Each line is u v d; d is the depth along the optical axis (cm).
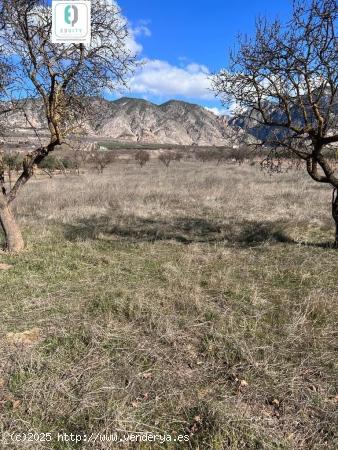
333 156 785
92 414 302
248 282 573
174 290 530
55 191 1569
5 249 731
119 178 2361
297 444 278
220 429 283
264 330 432
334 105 666
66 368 361
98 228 915
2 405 315
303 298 507
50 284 563
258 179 2069
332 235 843
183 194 1492
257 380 345
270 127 720
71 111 727
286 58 628
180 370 361
